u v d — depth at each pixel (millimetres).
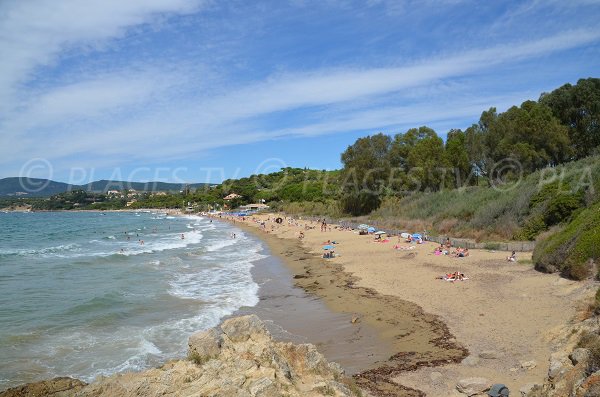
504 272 27156
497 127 61188
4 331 19609
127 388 9453
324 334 19281
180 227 99688
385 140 78875
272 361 10164
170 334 19406
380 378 14328
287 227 78875
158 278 32812
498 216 42812
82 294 27266
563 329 15898
